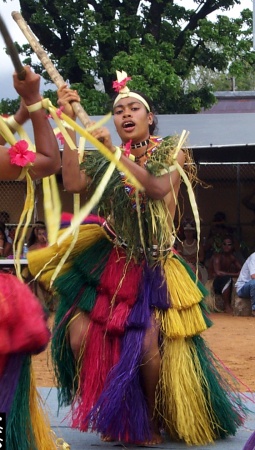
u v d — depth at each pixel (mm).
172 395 4527
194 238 13797
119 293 4562
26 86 3096
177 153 4547
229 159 13938
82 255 4672
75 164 4359
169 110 19844
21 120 3307
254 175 15992
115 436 4473
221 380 4863
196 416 4570
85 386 4508
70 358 4727
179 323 4559
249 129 12578
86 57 18859
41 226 11594
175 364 4551
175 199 4543
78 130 3184
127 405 4438
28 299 3082
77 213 3428
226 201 16031
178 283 4672
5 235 12430
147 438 4512
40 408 3352
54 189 3225
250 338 10102
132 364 4398
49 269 4688
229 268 13453
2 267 10711
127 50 19609
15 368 3094
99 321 4555
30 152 3082
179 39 20688
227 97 24938
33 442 3174
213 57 20969
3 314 2980
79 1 19625
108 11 19719
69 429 4934
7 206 14656
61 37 20250
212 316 12695
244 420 5012
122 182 4512
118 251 4664
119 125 4688
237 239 15039
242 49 20516
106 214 4652
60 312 4691
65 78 19969
